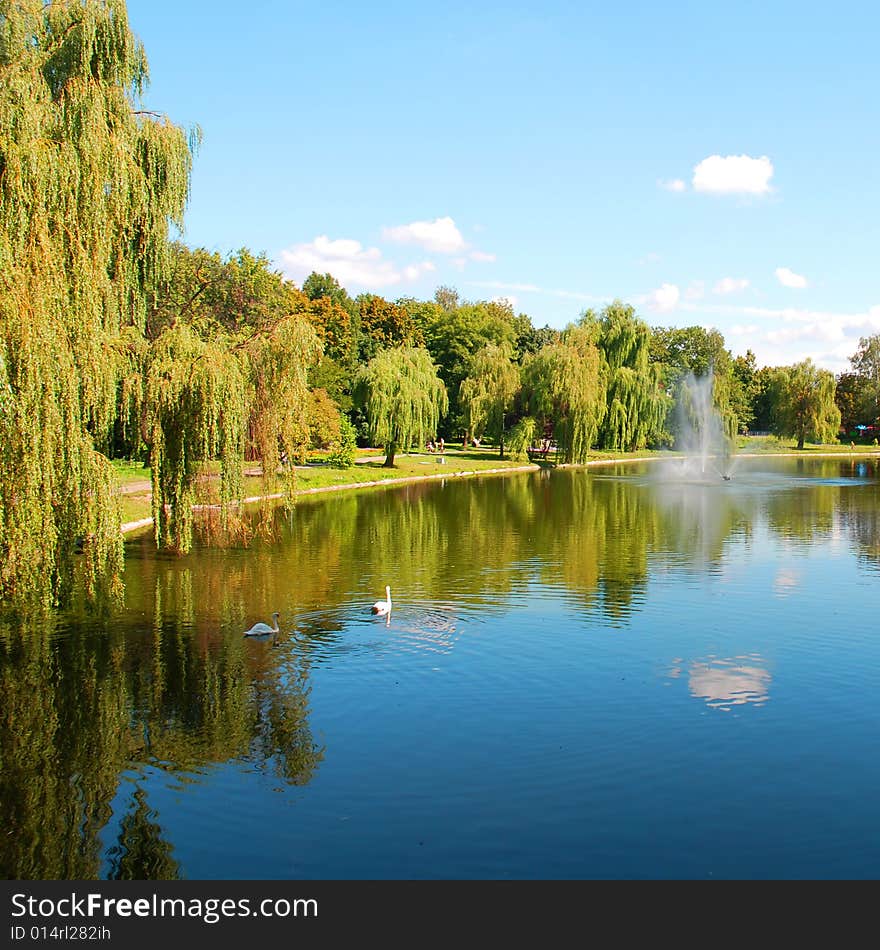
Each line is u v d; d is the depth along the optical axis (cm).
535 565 3061
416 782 1351
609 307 8994
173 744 1498
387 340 11556
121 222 2047
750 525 4112
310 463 6956
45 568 1717
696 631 2172
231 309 5750
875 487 6116
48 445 1675
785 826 1219
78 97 1973
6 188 1680
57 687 1773
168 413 2328
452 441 10562
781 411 10988
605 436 8825
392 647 2034
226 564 3050
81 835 1208
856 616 2314
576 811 1259
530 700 1694
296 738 1519
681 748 1472
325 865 1132
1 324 1600
